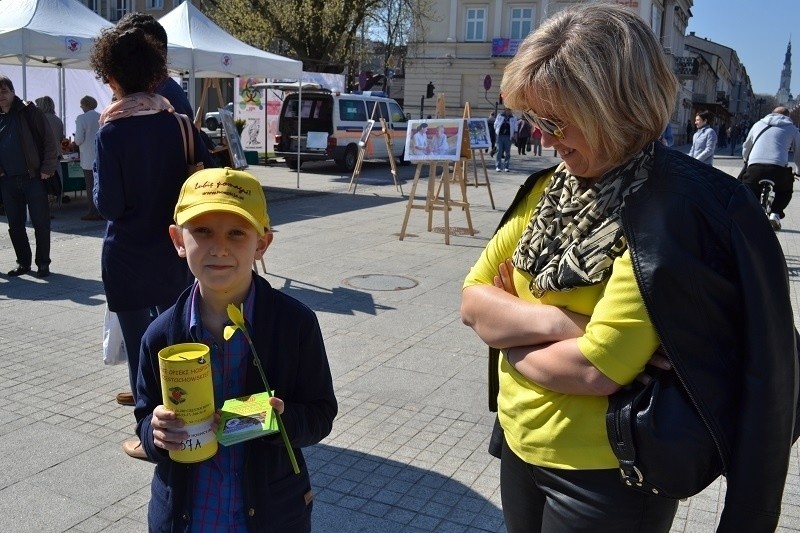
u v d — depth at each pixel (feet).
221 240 5.77
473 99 136.26
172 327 6.06
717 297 4.53
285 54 89.15
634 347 4.67
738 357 4.58
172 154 10.93
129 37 10.80
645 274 4.54
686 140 165.37
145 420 6.00
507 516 6.08
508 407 5.70
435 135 30.22
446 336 18.01
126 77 10.85
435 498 10.63
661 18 127.13
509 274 5.80
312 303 20.56
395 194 47.21
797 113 44.62
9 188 22.67
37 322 18.60
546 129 5.00
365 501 10.53
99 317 19.17
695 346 4.55
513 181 57.41
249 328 5.96
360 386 14.74
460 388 14.74
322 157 59.77
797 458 12.03
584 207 5.08
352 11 78.02
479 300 5.70
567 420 5.20
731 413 4.58
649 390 4.73
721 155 117.50
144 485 10.91
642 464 4.67
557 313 5.20
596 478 5.11
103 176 10.66
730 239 4.50
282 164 66.90
